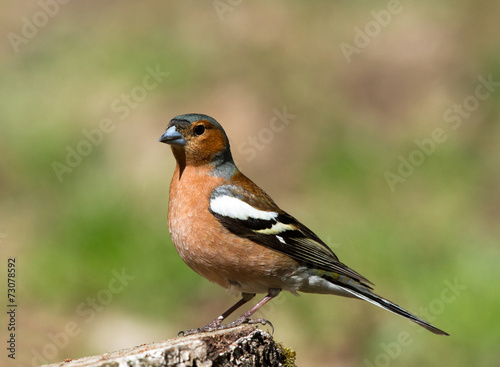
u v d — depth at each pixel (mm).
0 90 16469
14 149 15195
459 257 12656
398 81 16562
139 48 17422
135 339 11336
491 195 13984
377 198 14148
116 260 12758
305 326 11625
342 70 16953
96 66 17031
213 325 6980
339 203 14070
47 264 12641
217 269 7102
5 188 14320
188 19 18406
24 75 16969
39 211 13852
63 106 15984
